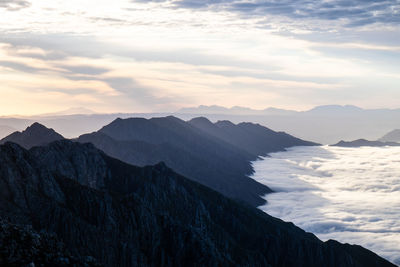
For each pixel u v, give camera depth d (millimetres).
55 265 83688
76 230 145875
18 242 84188
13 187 148750
